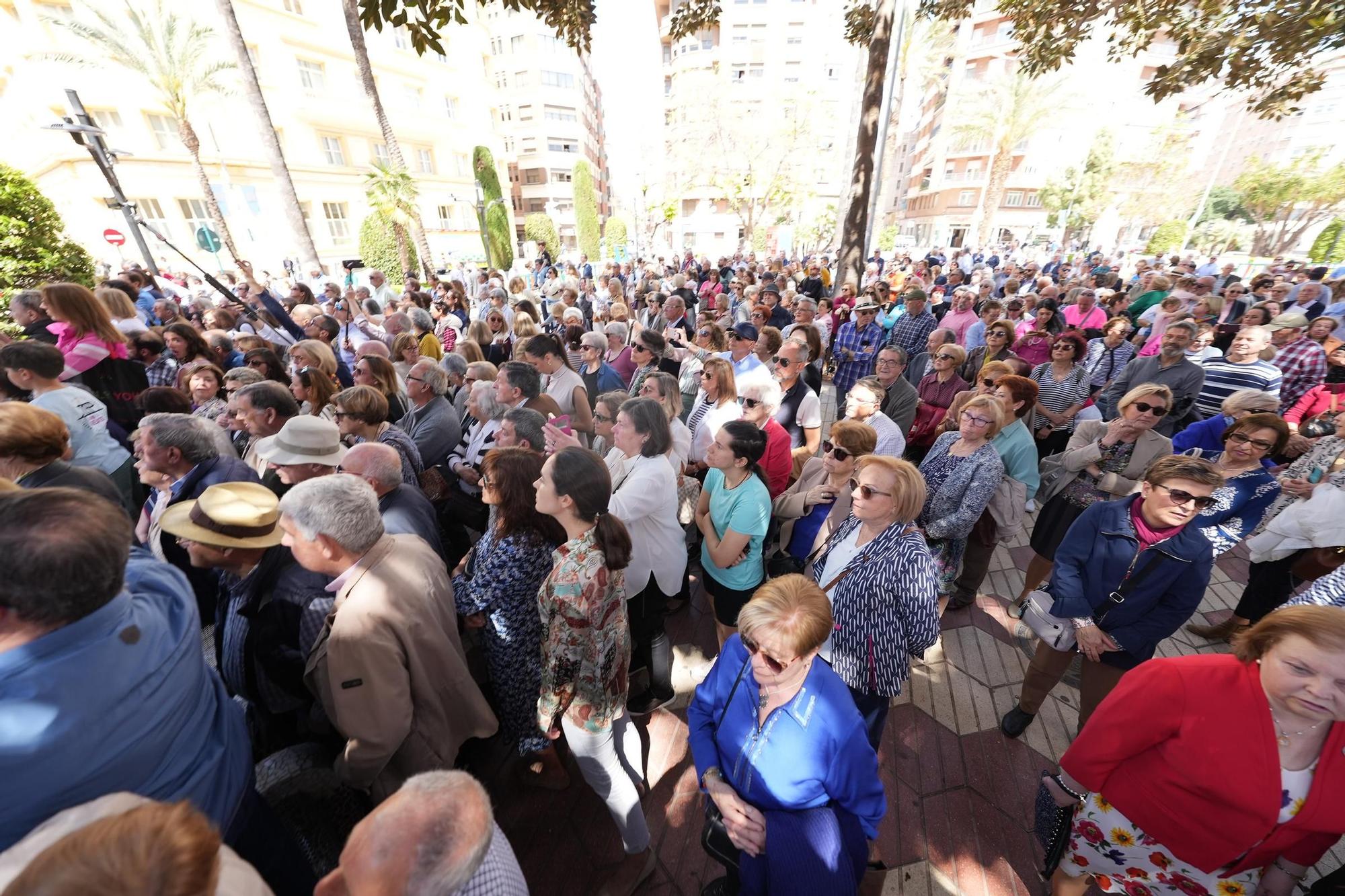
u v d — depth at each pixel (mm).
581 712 1906
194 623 1424
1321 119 39969
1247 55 5586
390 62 28391
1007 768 2643
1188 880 1580
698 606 3914
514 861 1126
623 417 2662
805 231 41875
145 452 2545
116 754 1120
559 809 2426
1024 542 4797
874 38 7375
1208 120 45312
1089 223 41625
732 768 1659
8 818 1034
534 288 17922
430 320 7223
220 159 21453
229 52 21328
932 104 50594
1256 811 1374
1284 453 3250
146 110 19828
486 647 2326
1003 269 15562
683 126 34000
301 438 2584
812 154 32562
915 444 4695
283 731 2141
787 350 4234
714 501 2816
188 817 738
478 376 4477
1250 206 37375
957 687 3139
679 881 2166
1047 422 4887
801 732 1529
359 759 1703
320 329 5906
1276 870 1477
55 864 634
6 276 6340
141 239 8734
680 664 3361
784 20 40594
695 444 4184
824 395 9367
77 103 7531
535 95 51562
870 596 2066
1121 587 2234
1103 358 5766
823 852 1481
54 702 1041
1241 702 1375
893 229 45344
